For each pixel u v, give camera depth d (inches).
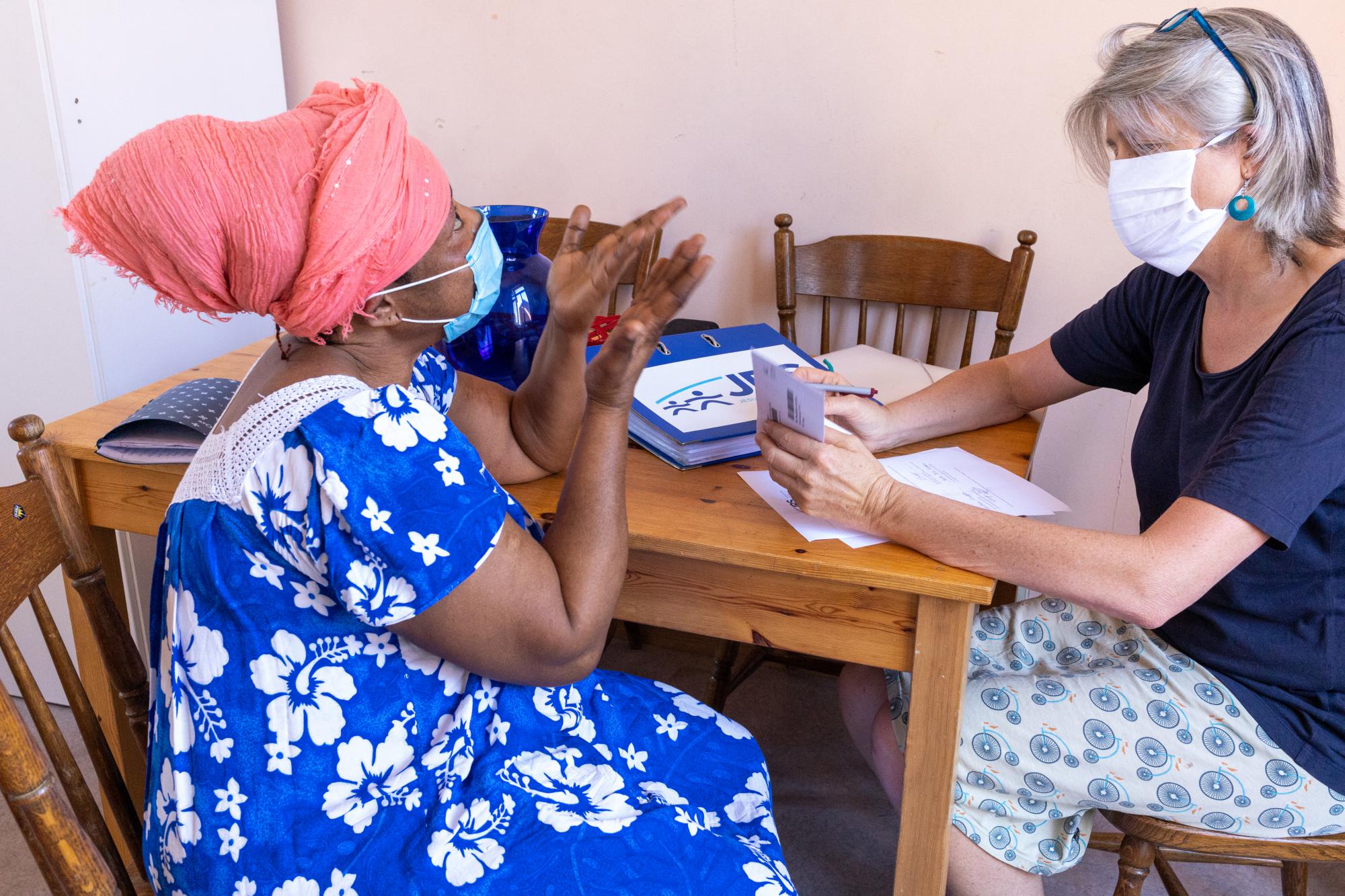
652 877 38.0
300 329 36.1
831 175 82.7
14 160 68.2
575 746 43.4
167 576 37.7
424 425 36.0
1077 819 52.1
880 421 56.1
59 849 33.3
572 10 83.7
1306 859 48.4
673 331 78.4
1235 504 42.6
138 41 73.1
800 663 88.0
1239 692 48.7
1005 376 59.6
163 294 35.5
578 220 43.2
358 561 34.5
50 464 42.4
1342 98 70.1
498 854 37.6
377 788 38.0
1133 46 46.2
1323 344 43.0
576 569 38.3
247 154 33.3
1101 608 43.3
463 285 40.0
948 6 75.7
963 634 44.3
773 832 43.1
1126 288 56.4
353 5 88.4
